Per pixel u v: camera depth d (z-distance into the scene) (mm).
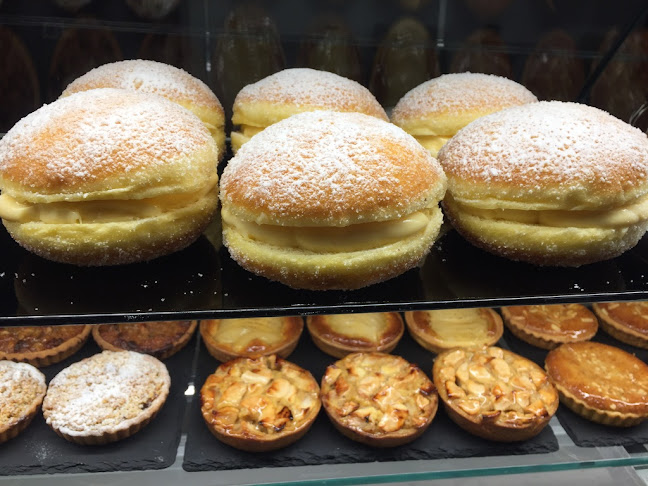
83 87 376
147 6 403
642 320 395
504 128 312
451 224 352
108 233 280
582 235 292
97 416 319
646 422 349
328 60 441
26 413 321
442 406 355
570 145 290
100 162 267
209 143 314
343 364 361
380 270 281
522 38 435
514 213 304
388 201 264
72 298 274
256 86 412
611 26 415
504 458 329
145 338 374
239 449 323
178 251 319
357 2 420
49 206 278
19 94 400
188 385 358
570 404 354
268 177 269
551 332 390
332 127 288
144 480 310
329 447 329
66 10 389
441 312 403
